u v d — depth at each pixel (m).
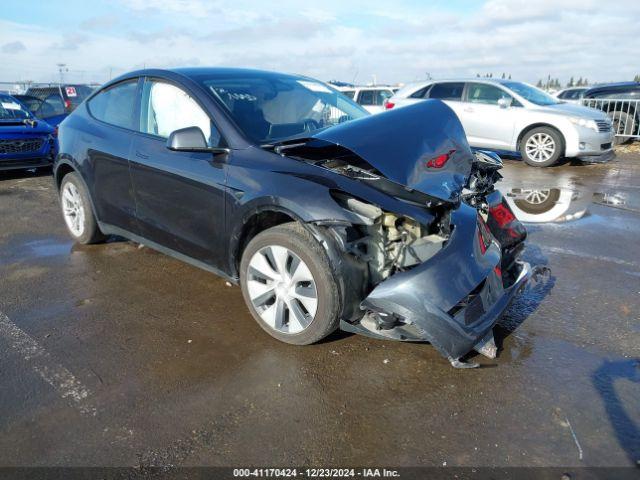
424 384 2.73
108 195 4.25
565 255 4.68
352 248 2.75
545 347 3.10
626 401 2.59
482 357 2.98
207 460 2.22
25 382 2.75
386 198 2.79
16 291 3.93
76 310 3.61
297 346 3.10
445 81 10.76
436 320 2.59
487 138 10.12
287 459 2.22
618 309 3.59
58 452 2.26
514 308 3.61
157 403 2.58
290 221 3.18
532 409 2.53
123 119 4.17
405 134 3.12
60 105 14.00
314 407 2.55
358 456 2.24
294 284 2.95
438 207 2.88
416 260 2.77
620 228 5.52
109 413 2.51
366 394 2.65
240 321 3.43
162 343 3.16
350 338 3.19
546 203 6.72
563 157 10.38
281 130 3.59
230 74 3.98
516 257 3.60
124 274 4.26
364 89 14.42
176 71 3.87
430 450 2.27
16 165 8.49
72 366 2.91
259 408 2.55
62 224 5.77
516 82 10.45
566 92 17.81
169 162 3.60
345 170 3.05
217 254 3.44
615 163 9.91
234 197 3.17
